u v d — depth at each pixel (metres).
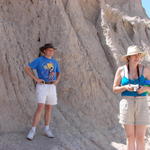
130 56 4.06
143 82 3.97
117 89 4.04
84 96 6.64
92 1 9.88
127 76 3.99
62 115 6.00
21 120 5.31
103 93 7.10
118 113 6.96
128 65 4.09
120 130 6.40
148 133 6.70
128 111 3.94
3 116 5.11
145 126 3.95
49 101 5.06
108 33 9.24
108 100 7.05
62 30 7.12
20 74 5.76
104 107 6.79
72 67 6.77
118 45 9.65
